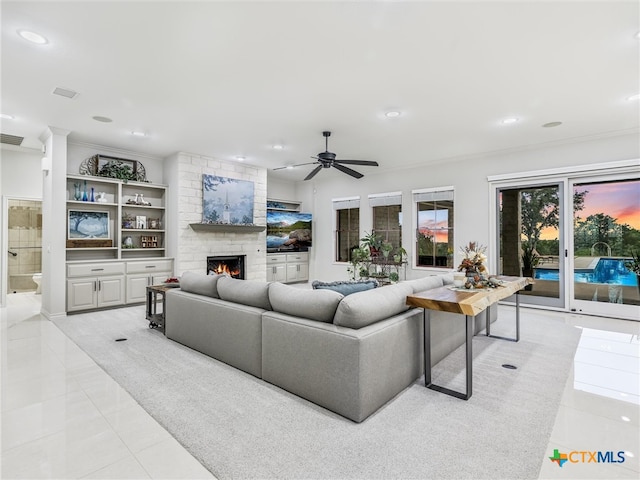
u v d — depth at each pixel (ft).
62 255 15.62
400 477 5.30
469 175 19.62
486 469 5.48
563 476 5.33
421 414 7.19
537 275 17.63
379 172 23.62
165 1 7.07
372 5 7.20
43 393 8.14
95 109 13.00
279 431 6.54
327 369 7.31
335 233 26.63
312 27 7.97
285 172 25.21
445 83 10.78
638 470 5.48
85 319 15.19
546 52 8.98
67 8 7.30
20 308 17.98
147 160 20.02
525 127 14.79
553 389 8.42
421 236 21.88
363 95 11.68
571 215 16.57
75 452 5.92
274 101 12.20
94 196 17.67
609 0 6.98
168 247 19.98
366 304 7.48
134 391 8.21
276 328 8.41
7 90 11.36
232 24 7.86
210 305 10.46
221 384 8.63
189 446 6.08
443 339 10.37
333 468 5.50
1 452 5.92
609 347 11.57
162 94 11.67
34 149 19.12
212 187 20.42
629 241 15.38
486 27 7.94
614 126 14.64
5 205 19.01
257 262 23.16
